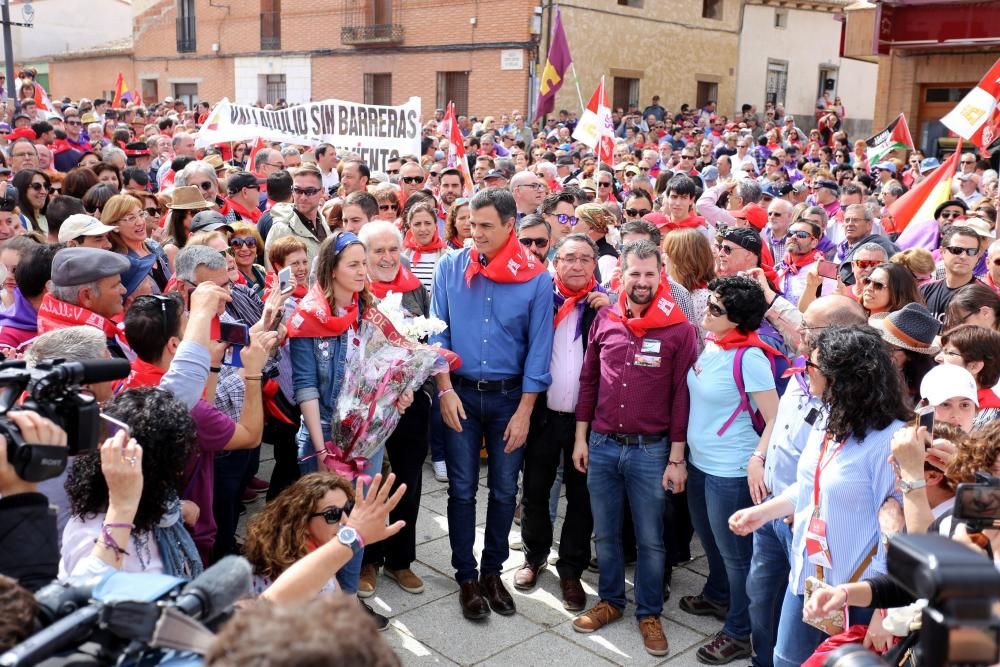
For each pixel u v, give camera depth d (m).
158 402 2.80
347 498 3.18
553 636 4.33
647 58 25.09
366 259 4.53
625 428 4.22
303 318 4.03
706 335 4.66
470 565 4.53
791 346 4.52
